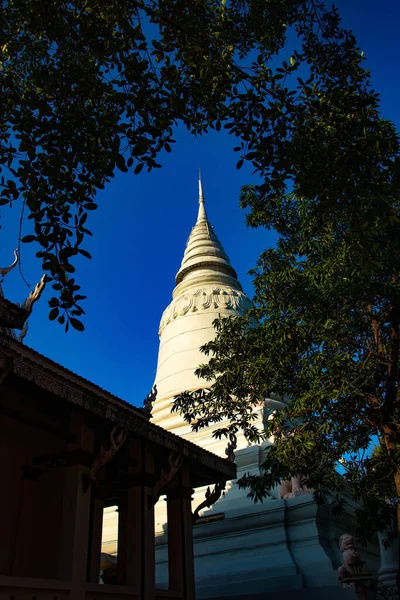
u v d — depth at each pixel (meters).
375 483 12.30
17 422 9.73
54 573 9.05
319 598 13.69
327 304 11.09
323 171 7.64
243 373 12.55
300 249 12.86
